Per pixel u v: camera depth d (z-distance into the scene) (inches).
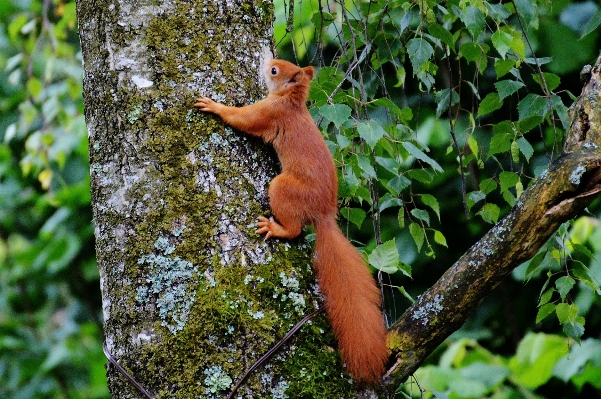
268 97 268.7
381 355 237.9
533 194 232.4
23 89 652.7
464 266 238.7
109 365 233.0
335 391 229.3
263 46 260.4
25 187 696.4
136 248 230.4
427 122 479.5
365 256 284.2
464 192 300.5
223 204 235.3
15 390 657.0
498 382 451.8
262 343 225.0
